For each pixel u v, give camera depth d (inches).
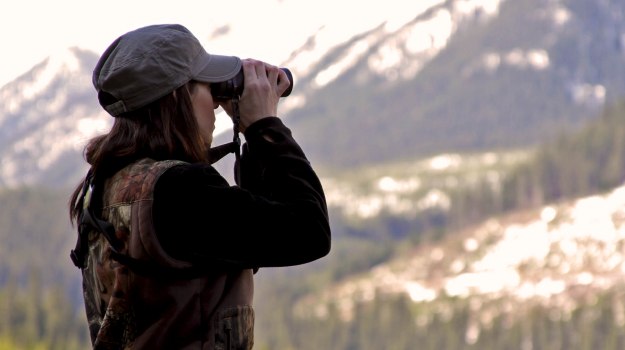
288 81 260.5
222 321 232.2
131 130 239.3
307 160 247.9
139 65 235.5
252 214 230.2
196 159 241.4
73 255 252.7
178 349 229.6
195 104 244.4
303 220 235.0
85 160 247.9
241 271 238.5
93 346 240.5
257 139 248.2
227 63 249.4
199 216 228.2
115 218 233.9
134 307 232.5
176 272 228.8
